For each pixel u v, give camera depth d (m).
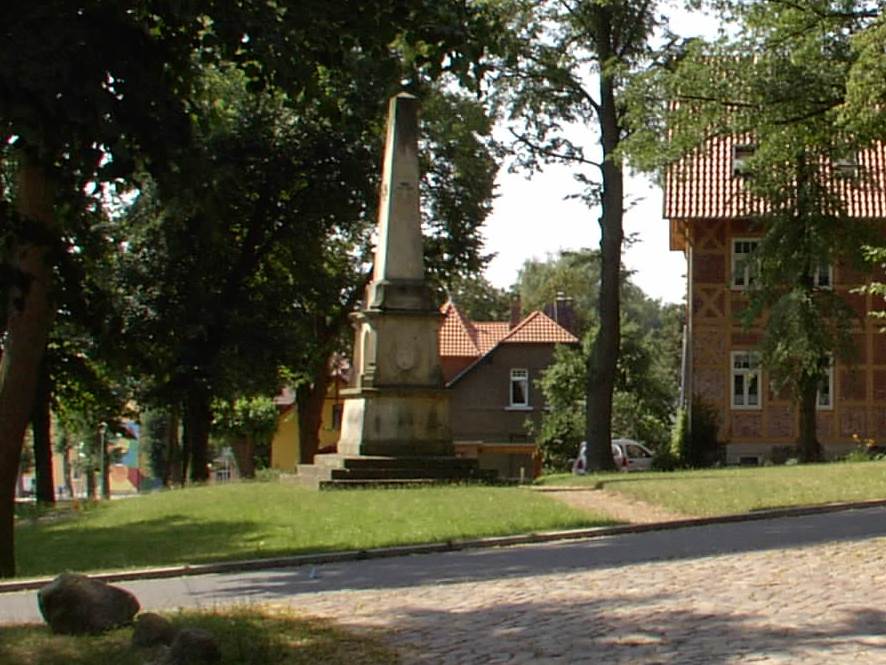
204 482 36.81
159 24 12.17
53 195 14.22
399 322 26.19
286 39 12.05
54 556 18.67
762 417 46.12
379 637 9.71
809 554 13.99
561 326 77.62
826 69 30.47
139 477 90.69
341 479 25.12
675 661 8.55
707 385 46.34
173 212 16.23
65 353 40.81
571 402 57.41
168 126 11.50
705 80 31.12
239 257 41.81
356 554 16.91
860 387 46.41
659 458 46.38
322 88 12.79
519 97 35.72
